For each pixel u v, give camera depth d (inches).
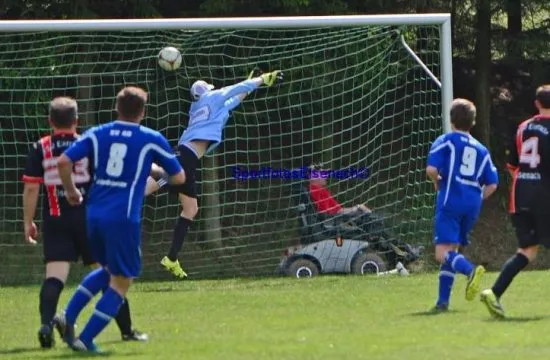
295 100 2190.0
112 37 2063.2
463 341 941.8
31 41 1955.0
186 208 1540.4
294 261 1875.0
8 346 1023.6
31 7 2197.3
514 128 2696.9
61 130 1018.1
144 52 2113.7
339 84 2148.1
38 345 1027.9
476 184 1173.1
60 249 1016.9
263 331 1053.2
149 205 2160.4
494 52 2625.5
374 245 1899.6
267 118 2190.0
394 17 1684.3
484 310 1186.6
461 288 1432.1
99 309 929.5
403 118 2207.2
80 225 1010.7
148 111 2167.8
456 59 2672.2
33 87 2071.9
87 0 2229.3
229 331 1065.5
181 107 2175.2
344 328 1056.8
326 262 1870.1
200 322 1151.6
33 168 1015.6
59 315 988.6
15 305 1385.3
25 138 2130.9
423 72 2231.8
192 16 2300.7
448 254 1160.2
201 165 2129.7
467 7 2442.2
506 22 2554.1
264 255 2079.2
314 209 1905.8
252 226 2145.7
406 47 1845.5
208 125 1524.4
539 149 1107.9
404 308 1228.5
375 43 2037.4
